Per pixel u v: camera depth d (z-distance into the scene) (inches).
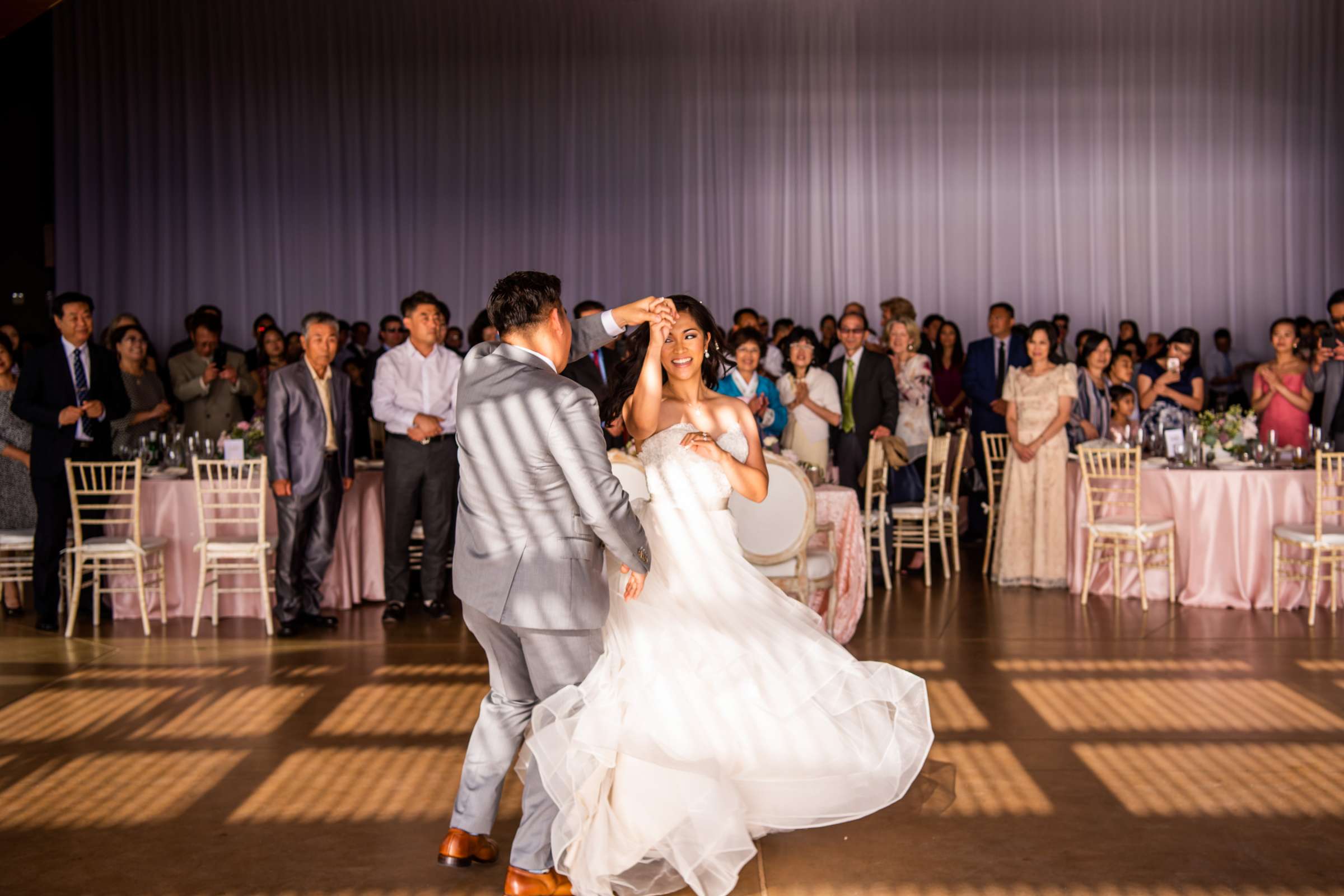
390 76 451.5
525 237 455.8
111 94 444.1
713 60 454.9
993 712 167.6
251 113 448.5
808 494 182.2
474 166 454.3
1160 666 193.0
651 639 116.4
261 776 142.2
